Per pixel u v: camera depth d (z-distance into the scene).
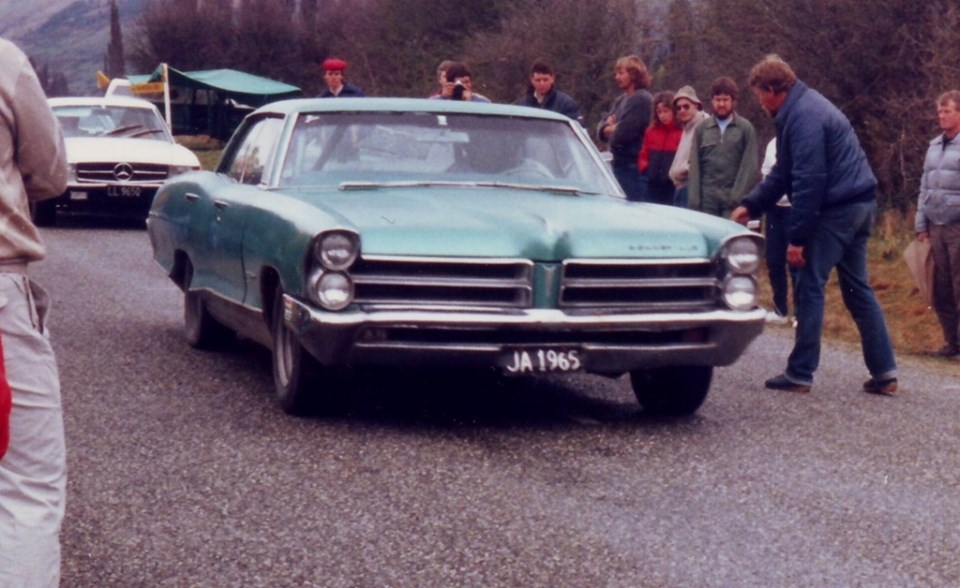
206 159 44.28
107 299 11.71
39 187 3.71
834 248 8.21
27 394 3.61
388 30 41.91
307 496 5.67
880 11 19.92
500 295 6.69
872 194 8.25
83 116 20.23
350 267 6.54
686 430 7.11
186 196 9.00
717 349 6.99
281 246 6.86
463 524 5.32
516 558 4.92
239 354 9.06
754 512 5.59
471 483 5.91
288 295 6.79
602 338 6.80
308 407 7.11
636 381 7.64
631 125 13.52
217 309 8.39
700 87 24.69
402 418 7.21
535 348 6.70
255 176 8.07
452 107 8.24
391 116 8.07
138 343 9.41
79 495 5.64
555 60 31.45
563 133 8.29
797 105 8.09
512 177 7.87
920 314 14.07
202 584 4.61
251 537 5.12
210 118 58.28
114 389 7.81
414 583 4.64
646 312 6.84
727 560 4.96
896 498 5.88
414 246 6.58
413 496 5.69
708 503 5.70
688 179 12.04
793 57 20.89
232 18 71.69
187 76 55.88
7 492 3.61
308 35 68.44
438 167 7.82
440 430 6.95
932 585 4.76
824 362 9.72
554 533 5.23
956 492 6.01
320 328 6.48
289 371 7.10
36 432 3.63
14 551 3.58
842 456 6.61
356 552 4.96
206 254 8.39
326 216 6.66
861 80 20.28
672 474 6.16
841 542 5.22
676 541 5.17
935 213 11.05
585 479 6.03
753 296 7.06
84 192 18.64
